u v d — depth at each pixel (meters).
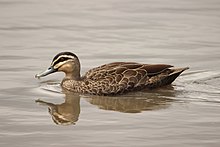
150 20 27.88
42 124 16.22
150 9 29.80
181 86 19.61
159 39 24.89
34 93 18.88
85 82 19.27
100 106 17.89
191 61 22.09
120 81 19.09
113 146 14.70
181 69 19.48
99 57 22.47
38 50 23.34
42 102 18.08
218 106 17.62
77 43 24.30
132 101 18.39
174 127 15.95
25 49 23.44
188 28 26.61
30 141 15.01
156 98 18.61
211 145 14.77
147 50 23.36
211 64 21.73
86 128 15.93
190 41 24.64
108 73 19.27
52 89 19.38
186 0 31.67
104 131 15.69
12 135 15.40
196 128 15.85
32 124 16.20
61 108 17.59
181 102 18.11
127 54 22.84
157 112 17.20
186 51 23.30
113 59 22.27
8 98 18.31
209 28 26.64
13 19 27.88
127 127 15.98
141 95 18.94
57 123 16.30
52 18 28.09
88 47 23.73
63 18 28.12
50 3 30.84
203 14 29.00
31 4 30.58
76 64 19.59
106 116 16.91
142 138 15.20
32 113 17.09
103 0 31.50
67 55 19.59
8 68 21.14
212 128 15.84
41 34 25.56
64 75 20.86
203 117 16.69
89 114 17.09
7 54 22.73
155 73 19.42
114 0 31.50
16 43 24.23
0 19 27.86
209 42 24.53
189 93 18.92
